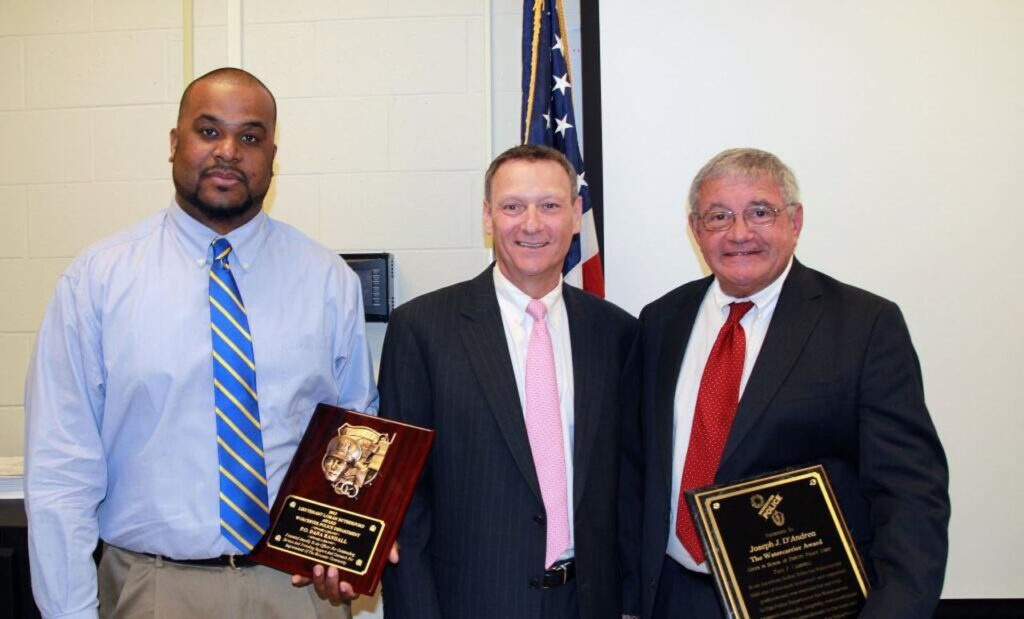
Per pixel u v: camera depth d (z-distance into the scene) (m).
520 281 1.52
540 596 1.36
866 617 1.17
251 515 1.38
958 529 2.01
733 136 2.09
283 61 2.35
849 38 2.06
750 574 1.20
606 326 1.60
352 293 1.62
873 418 1.28
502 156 1.52
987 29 2.03
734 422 1.34
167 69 2.36
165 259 1.45
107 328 1.40
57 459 1.35
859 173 2.05
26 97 2.37
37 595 1.32
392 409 1.50
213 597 1.38
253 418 1.41
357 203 2.36
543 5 2.21
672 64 2.11
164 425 1.38
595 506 1.44
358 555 1.34
